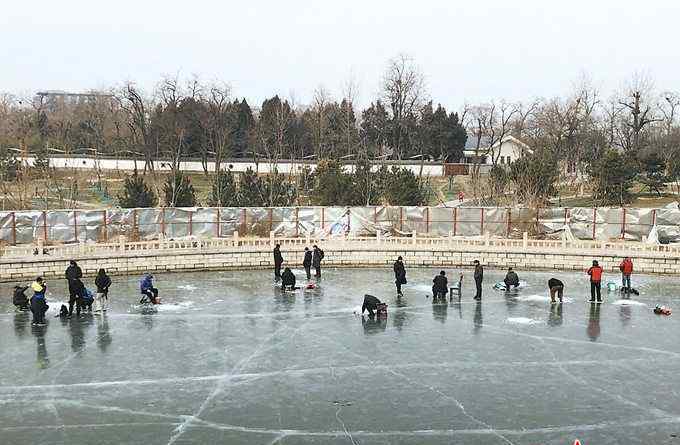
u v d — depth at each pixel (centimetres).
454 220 4950
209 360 2322
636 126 9312
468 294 3491
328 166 6619
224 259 4203
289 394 2003
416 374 2186
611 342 2567
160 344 2509
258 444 1662
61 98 17100
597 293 3291
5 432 1728
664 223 4722
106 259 3912
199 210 4678
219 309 3089
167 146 9081
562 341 2578
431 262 4403
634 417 1836
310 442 1673
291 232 4850
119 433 1727
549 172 6450
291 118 10131
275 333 2678
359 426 1772
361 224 4916
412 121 10138
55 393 2003
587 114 9594
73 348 2450
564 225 4906
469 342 2562
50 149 8769
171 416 1838
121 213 4488
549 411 1878
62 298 3278
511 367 2264
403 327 2783
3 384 2075
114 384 2081
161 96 10350
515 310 3106
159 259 4050
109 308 3094
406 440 1686
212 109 9281
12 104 16088
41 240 3816
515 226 4941
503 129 9506
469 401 1950
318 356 2375
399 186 5928
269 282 3800
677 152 8444
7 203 6394
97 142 10131
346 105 9556
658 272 4119
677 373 2208
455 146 10269
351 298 3353
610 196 6662
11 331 2678
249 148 9862
